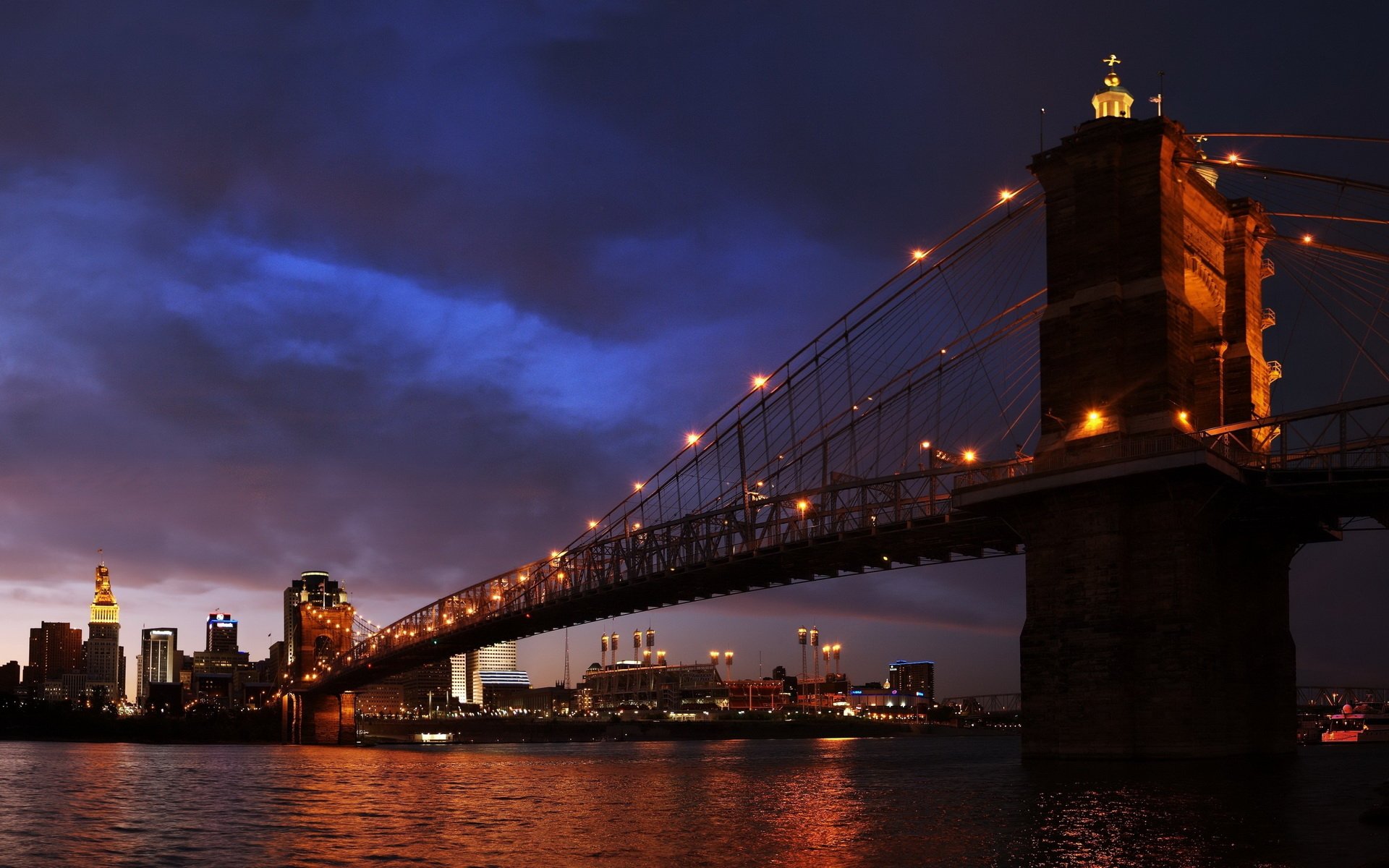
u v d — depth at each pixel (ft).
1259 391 324.80
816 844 166.71
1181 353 289.12
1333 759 302.66
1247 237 323.57
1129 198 295.28
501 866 155.53
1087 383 292.61
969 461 327.26
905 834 174.19
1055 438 295.69
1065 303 299.58
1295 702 314.76
